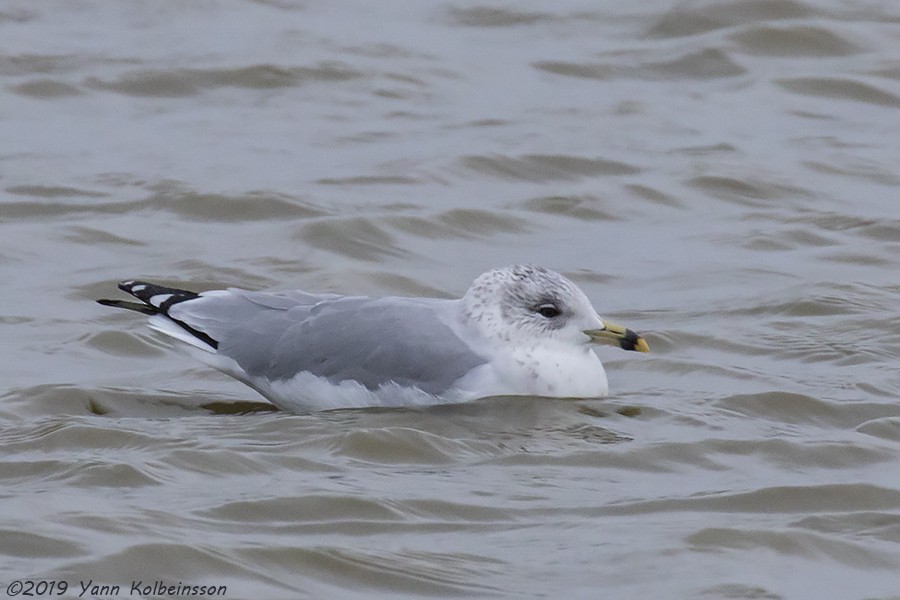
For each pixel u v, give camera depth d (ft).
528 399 43.32
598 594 30.96
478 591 31.09
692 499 36.14
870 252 59.00
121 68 80.43
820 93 79.15
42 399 42.83
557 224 63.16
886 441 40.50
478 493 36.24
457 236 61.00
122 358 47.85
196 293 45.37
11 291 53.42
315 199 63.67
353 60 82.33
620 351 48.70
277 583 31.04
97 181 65.62
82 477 36.14
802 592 31.35
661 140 72.84
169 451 37.91
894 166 70.08
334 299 44.52
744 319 51.70
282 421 41.32
